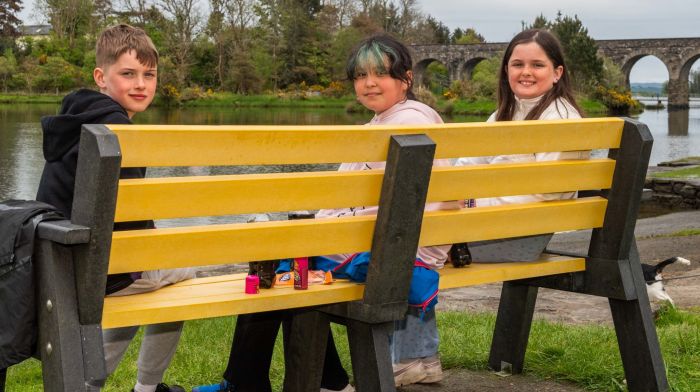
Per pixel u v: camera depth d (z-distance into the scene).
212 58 98.56
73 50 97.94
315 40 102.88
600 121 2.96
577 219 3.03
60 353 1.90
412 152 2.34
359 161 2.34
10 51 94.81
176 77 89.75
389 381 2.46
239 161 2.13
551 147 2.86
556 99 3.50
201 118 65.25
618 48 96.69
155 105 87.56
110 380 4.11
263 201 2.21
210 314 2.22
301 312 2.69
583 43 85.50
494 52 96.31
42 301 1.96
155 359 3.00
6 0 103.38
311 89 100.31
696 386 3.37
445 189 2.62
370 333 2.46
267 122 60.41
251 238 2.23
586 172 2.99
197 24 91.75
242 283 2.57
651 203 20.64
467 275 2.84
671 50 94.94
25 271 1.96
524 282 3.45
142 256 2.07
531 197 3.05
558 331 4.65
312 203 2.31
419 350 3.42
